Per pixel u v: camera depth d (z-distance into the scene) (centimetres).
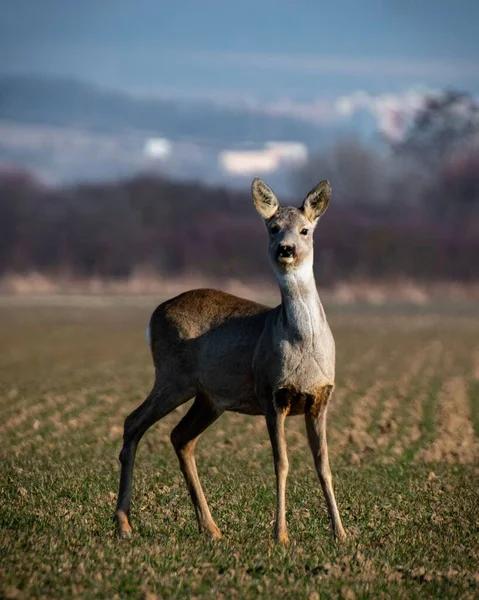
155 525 3947
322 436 3906
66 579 3175
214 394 4103
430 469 5388
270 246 3950
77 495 4416
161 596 3092
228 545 3672
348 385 9162
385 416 7375
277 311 3925
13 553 3372
